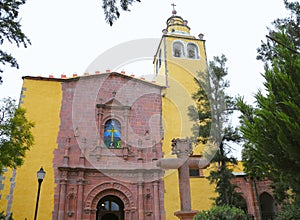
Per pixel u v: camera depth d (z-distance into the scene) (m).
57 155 19.64
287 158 7.37
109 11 9.02
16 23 11.37
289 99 7.37
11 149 14.08
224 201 16.64
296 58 8.16
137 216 18.70
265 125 7.51
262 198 24.80
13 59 12.26
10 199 17.69
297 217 12.73
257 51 15.12
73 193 18.62
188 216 9.06
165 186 19.62
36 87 21.67
